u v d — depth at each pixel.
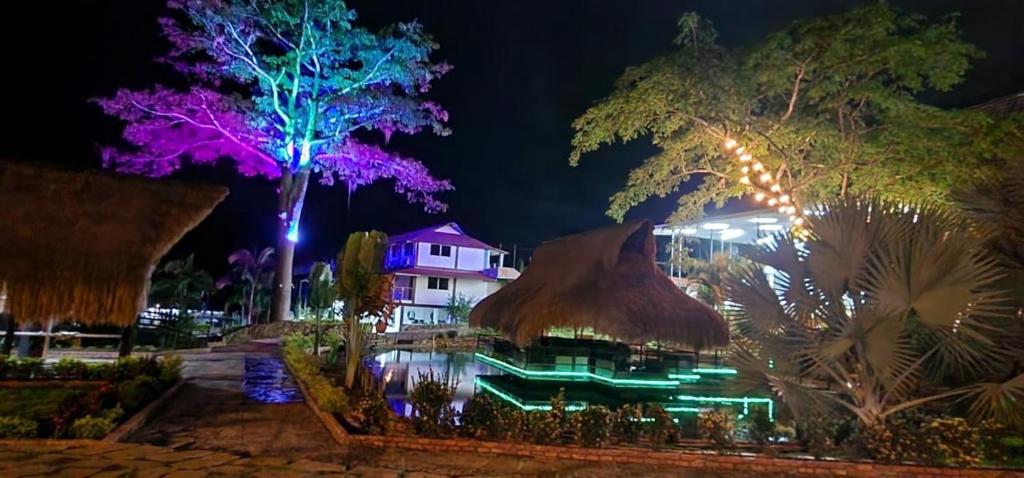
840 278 7.54
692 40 13.86
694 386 13.22
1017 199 9.31
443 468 6.50
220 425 8.05
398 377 14.54
